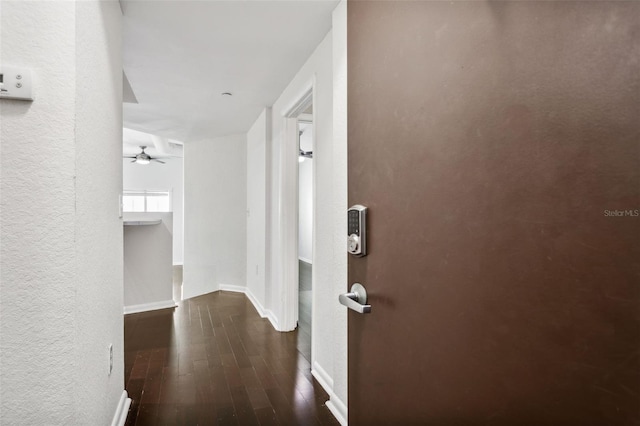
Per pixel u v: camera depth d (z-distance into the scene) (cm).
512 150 61
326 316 211
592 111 50
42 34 100
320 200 222
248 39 221
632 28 46
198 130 473
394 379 93
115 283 164
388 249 96
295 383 215
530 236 58
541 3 57
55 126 101
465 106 71
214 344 281
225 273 510
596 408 49
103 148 140
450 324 74
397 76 93
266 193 364
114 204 162
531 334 58
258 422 173
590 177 50
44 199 100
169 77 284
